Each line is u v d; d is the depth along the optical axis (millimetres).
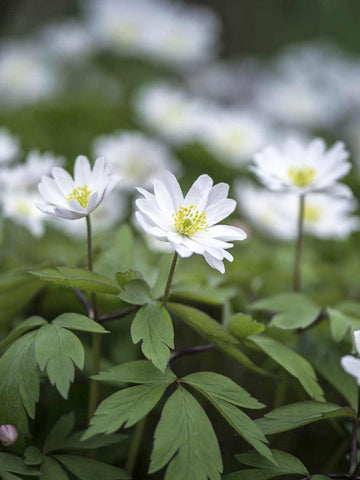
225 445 402
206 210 342
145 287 344
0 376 329
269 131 859
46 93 925
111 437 340
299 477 378
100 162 355
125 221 613
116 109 861
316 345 381
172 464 310
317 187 402
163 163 601
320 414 331
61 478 325
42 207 339
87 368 384
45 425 391
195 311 341
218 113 849
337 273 448
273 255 517
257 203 529
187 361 436
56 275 336
